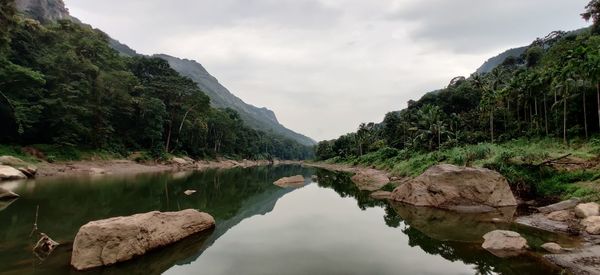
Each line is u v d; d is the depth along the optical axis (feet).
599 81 116.88
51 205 63.93
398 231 53.16
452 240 47.29
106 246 34.65
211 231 50.55
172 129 257.55
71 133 148.25
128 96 192.75
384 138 333.01
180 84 265.34
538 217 61.21
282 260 37.60
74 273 31.68
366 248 43.01
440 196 77.10
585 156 92.27
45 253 37.24
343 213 69.56
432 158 136.67
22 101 131.95
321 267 35.42
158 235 40.86
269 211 70.85
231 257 38.34
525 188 81.61
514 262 36.99
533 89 165.07
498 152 102.22
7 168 99.96
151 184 108.17
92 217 54.95
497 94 185.47
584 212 55.16
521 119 194.08
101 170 143.54
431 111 220.43
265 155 512.63
